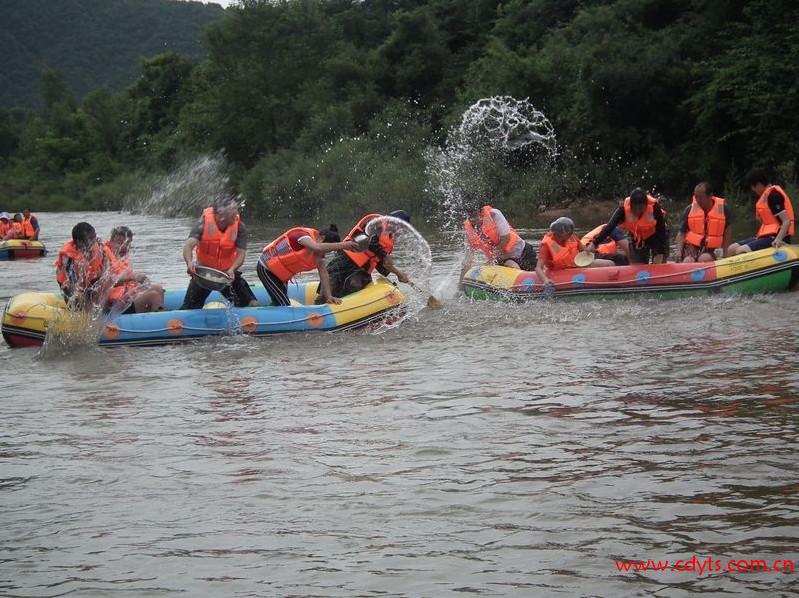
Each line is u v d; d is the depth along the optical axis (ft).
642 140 85.10
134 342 30.25
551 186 87.15
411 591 12.92
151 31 583.58
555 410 20.89
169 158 177.37
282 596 12.90
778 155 73.82
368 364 26.73
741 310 31.65
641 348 26.84
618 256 37.09
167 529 15.26
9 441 20.24
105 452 19.25
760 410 20.15
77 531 15.31
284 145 137.28
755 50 75.66
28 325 30.07
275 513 15.71
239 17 146.10
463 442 18.94
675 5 93.25
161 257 62.34
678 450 17.88
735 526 14.47
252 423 20.97
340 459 18.22
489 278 35.96
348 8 159.53
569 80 92.48
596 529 14.60
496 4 130.00
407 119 114.83
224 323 30.73
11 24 568.82
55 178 224.53
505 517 15.17
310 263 31.91
